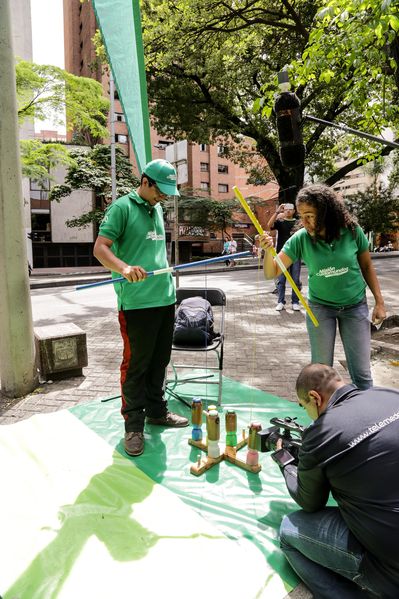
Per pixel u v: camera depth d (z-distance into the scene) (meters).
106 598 1.65
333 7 4.59
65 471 2.49
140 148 3.42
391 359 4.61
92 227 26.66
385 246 42.81
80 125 13.52
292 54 11.12
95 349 5.16
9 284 3.44
